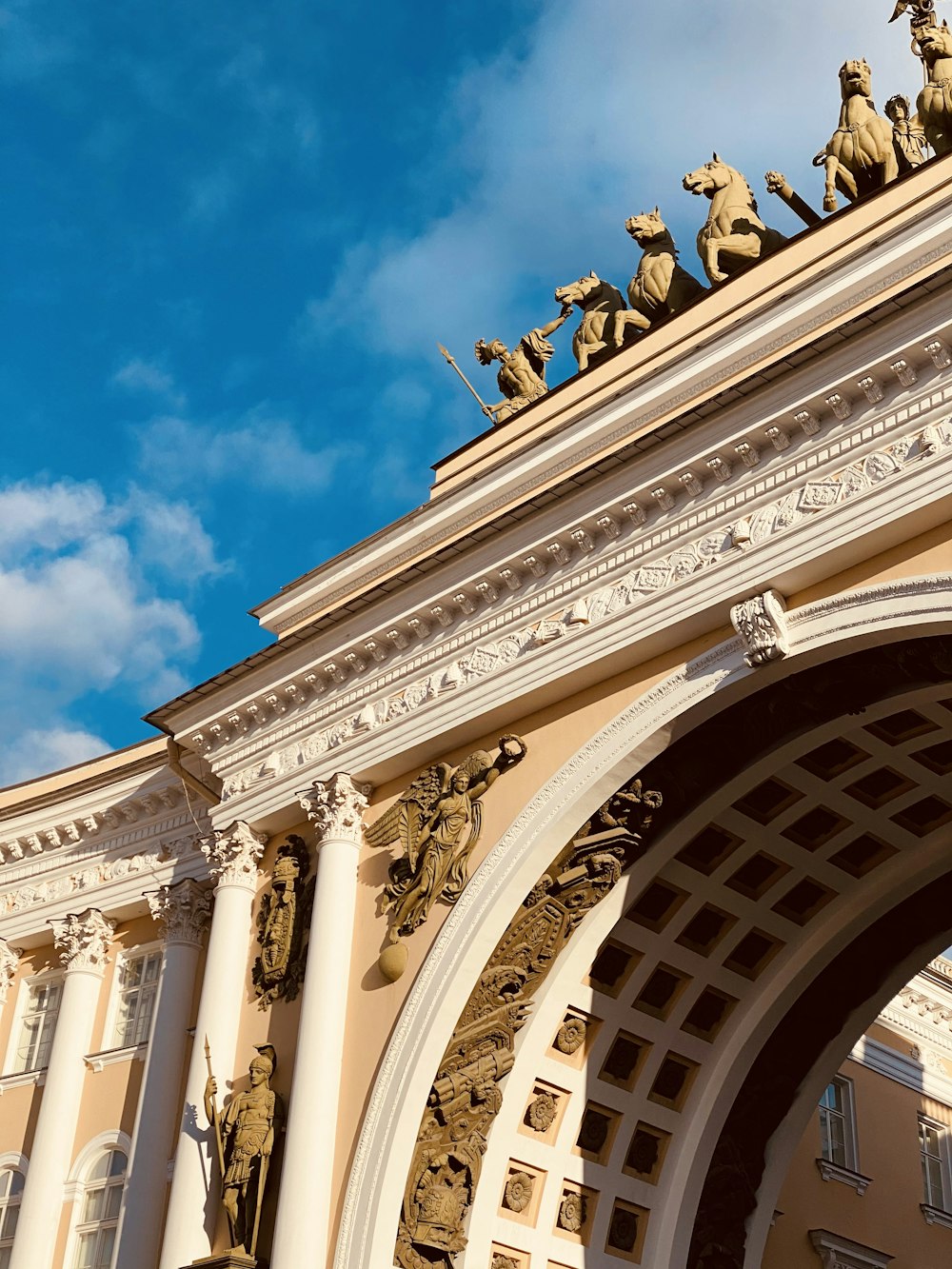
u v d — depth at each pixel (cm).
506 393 3431
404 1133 2503
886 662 2327
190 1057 3023
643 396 2838
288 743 3019
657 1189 2820
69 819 3553
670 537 2544
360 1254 2433
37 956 3575
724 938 2816
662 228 3164
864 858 2820
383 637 2894
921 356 2280
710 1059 2884
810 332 2638
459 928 2567
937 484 2220
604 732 2527
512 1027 2608
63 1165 3197
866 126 2850
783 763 2550
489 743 2730
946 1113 4088
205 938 3250
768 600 2352
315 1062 2609
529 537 2719
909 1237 3731
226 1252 2530
